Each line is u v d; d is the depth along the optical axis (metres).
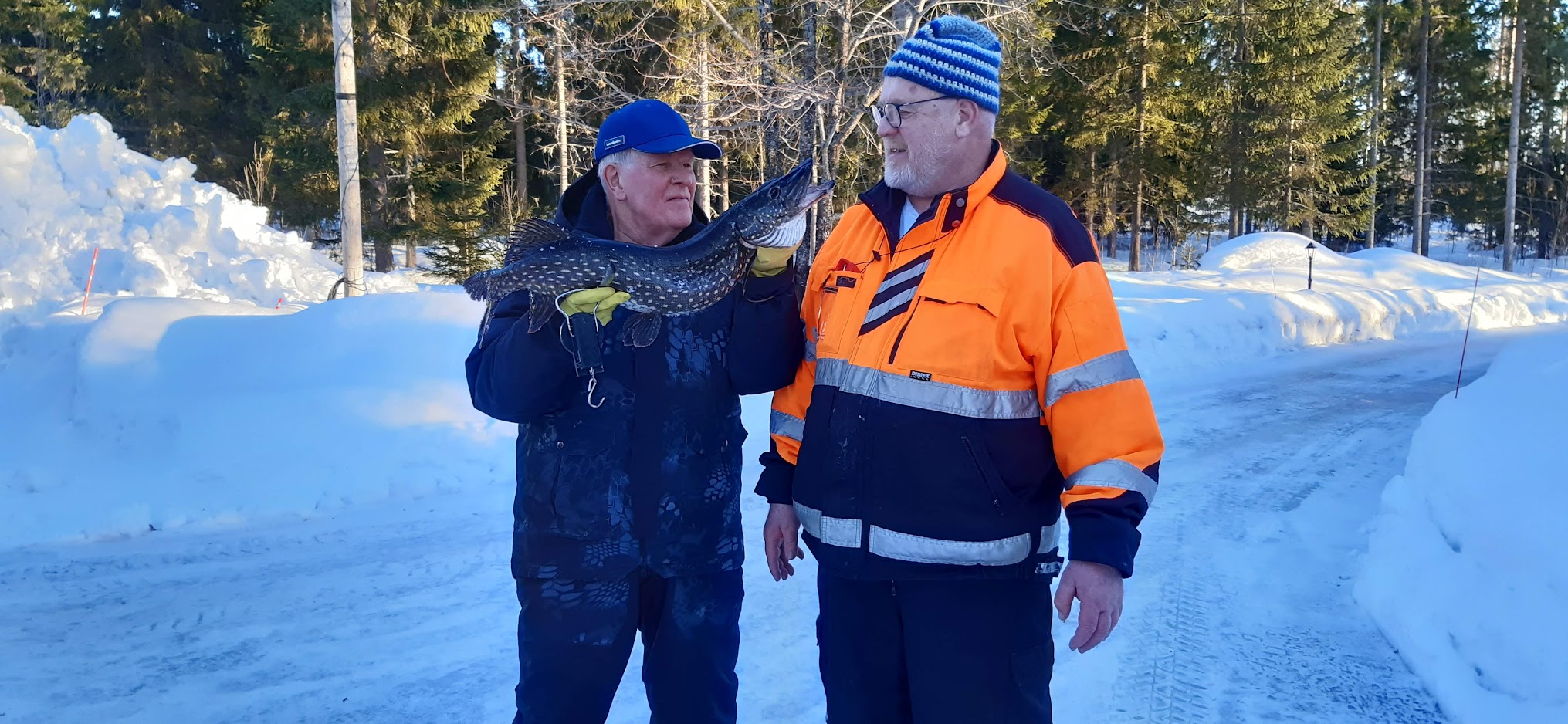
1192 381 10.67
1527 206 35.56
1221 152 30.36
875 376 2.15
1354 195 32.81
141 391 6.38
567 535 2.32
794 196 2.24
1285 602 4.33
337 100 11.39
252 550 4.96
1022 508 2.12
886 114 2.16
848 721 2.33
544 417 2.36
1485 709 3.18
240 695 3.52
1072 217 2.13
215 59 28.11
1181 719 3.34
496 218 21.47
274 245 15.55
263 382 6.65
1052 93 29.95
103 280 11.99
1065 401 2.04
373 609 4.27
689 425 2.38
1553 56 30.11
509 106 17.81
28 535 5.04
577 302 2.11
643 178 2.36
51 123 29.61
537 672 2.36
